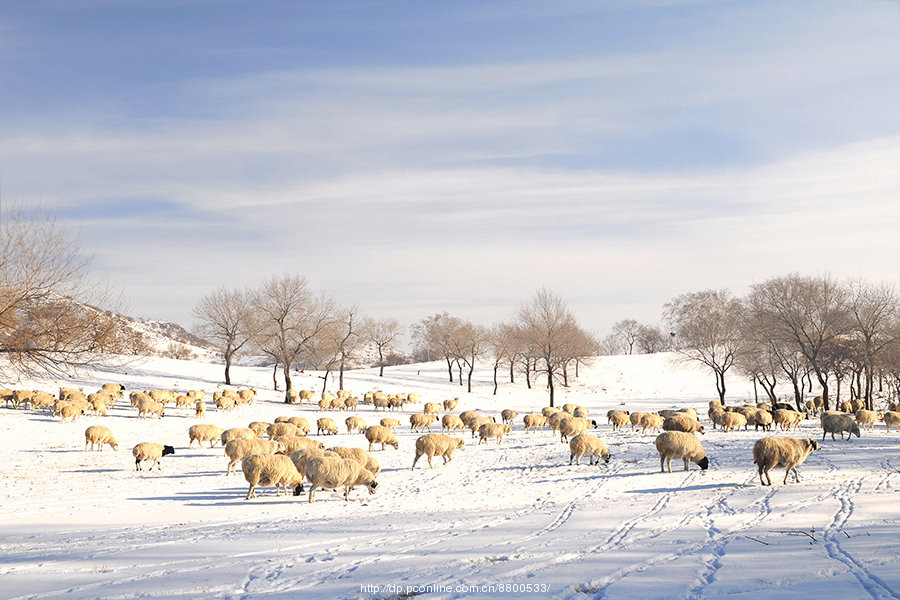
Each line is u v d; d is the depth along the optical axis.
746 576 9.98
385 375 101.75
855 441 31.77
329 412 54.44
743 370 67.12
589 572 10.41
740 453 27.28
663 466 23.66
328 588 9.73
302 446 24.58
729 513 15.38
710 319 70.44
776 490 18.50
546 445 32.59
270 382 74.81
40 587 9.91
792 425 41.59
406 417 53.19
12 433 34.78
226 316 70.25
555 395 86.62
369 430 30.78
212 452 30.97
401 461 27.47
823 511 15.20
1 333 23.89
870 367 54.16
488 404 72.38
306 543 12.91
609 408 70.06
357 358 76.25
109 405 46.00
